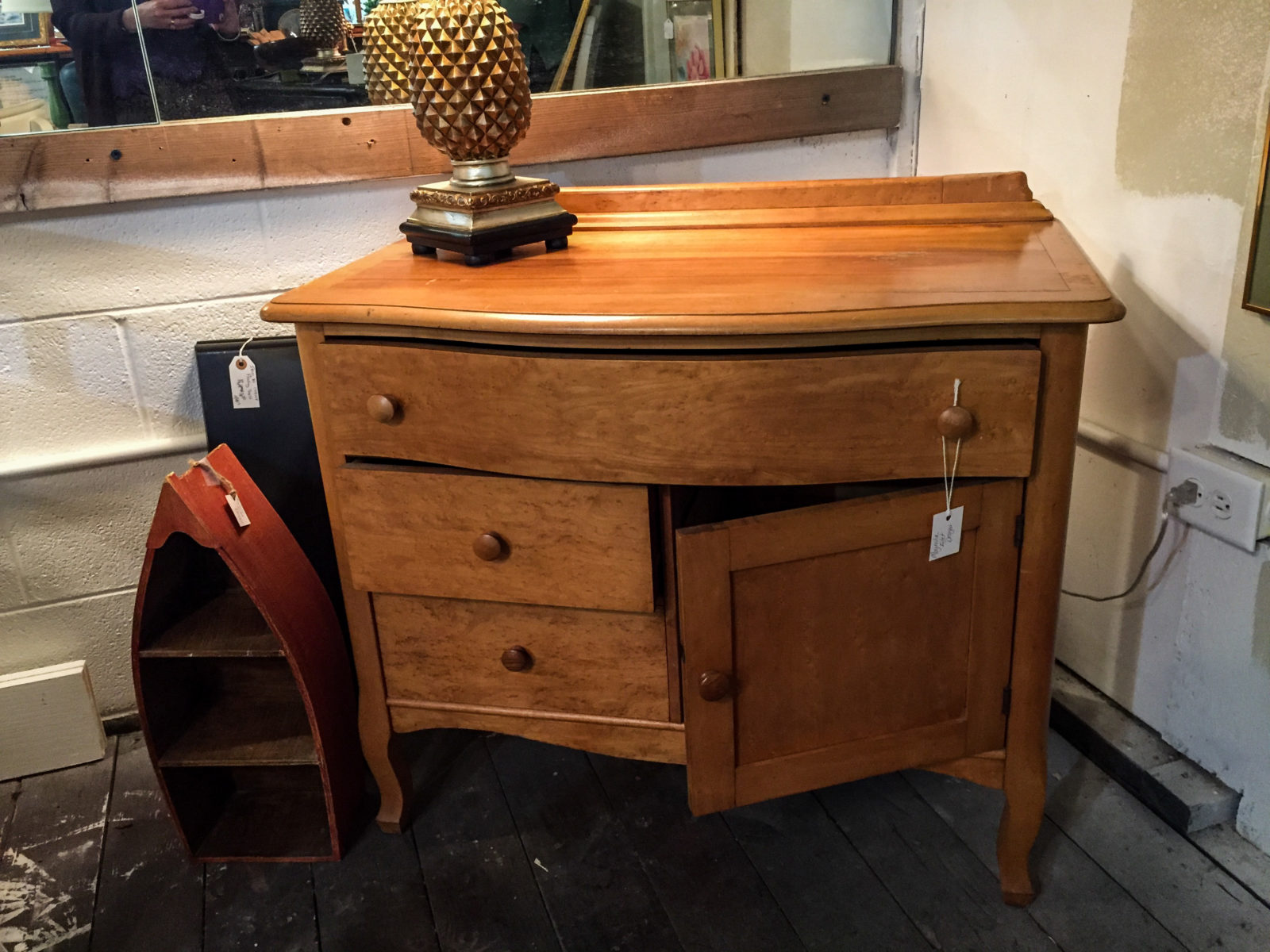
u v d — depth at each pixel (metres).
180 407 1.52
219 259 1.46
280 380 1.47
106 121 1.34
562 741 1.25
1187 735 1.38
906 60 1.62
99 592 1.58
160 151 1.36
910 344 0.98
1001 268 1.06
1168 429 1.31
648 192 1.39
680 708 1.19
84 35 1.29
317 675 1.29
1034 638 1.10
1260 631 1.23
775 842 1.37
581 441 1.04
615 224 1.37
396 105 1.44
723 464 1.02
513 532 1.11
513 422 1.05
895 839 1.36
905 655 1.11
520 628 1.19
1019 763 1.17
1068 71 1.34
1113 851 1.32
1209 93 1.15
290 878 1.36
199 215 1.43
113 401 1.49
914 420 0.99
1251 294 1.13
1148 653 1.43
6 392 1.44
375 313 1.05
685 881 1.31
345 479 1.13
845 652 1.09
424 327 1.04
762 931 1.23
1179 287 1.25
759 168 1.63
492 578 1.14
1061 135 1.38
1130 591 1.43
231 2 1.33
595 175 1.56
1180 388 1.28
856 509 1.02
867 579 1.06
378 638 1.25
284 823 1.44
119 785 1.55
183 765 1.32
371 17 1.38
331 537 1.54
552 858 1.36
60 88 1.31
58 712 1.56
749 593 1.04
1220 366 1.21
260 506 1.31
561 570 1.11
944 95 1.58
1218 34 1.12
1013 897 1.24
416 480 1.11
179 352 1.49
